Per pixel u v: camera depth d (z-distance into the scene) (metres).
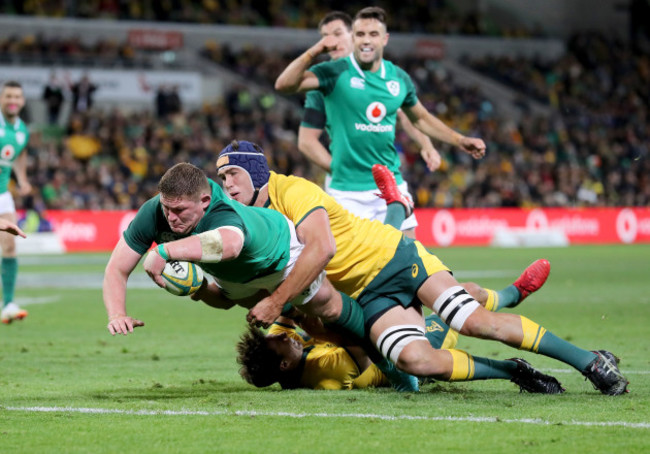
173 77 124.75
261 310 18.47
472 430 16.00
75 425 16.86
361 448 14.69
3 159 38.53
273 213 18.89
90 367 25.88
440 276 20.14
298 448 14.74
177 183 16.66
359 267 20.16
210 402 19.39
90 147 107.50
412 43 150.88
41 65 119.31
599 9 168.38
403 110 30.16
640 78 157.75
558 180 125.44
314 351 21.84
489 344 30.55
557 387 20.28
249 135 117.50
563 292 51.62
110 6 134.88
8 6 129.12
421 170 119.38
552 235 108.25
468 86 150.75
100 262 79.56
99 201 99.12
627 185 128.38
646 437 15.32
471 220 107.31
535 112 148.75
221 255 16.66
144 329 36.38
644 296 48.88
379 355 20.58
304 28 146.88
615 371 19.73
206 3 142.88
